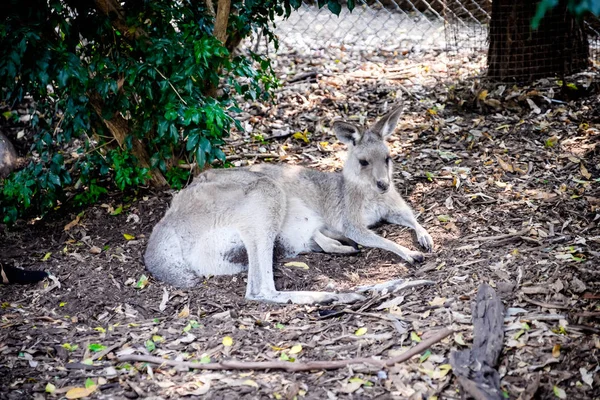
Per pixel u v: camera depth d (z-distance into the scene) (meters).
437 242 5.42
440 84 8.11
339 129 5.75
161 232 5.30
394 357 4.04
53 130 6.78
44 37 5.56
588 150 6.33
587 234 5.09
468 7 9.88
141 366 4.18
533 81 7.64
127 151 6.07
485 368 3.81
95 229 6.01
